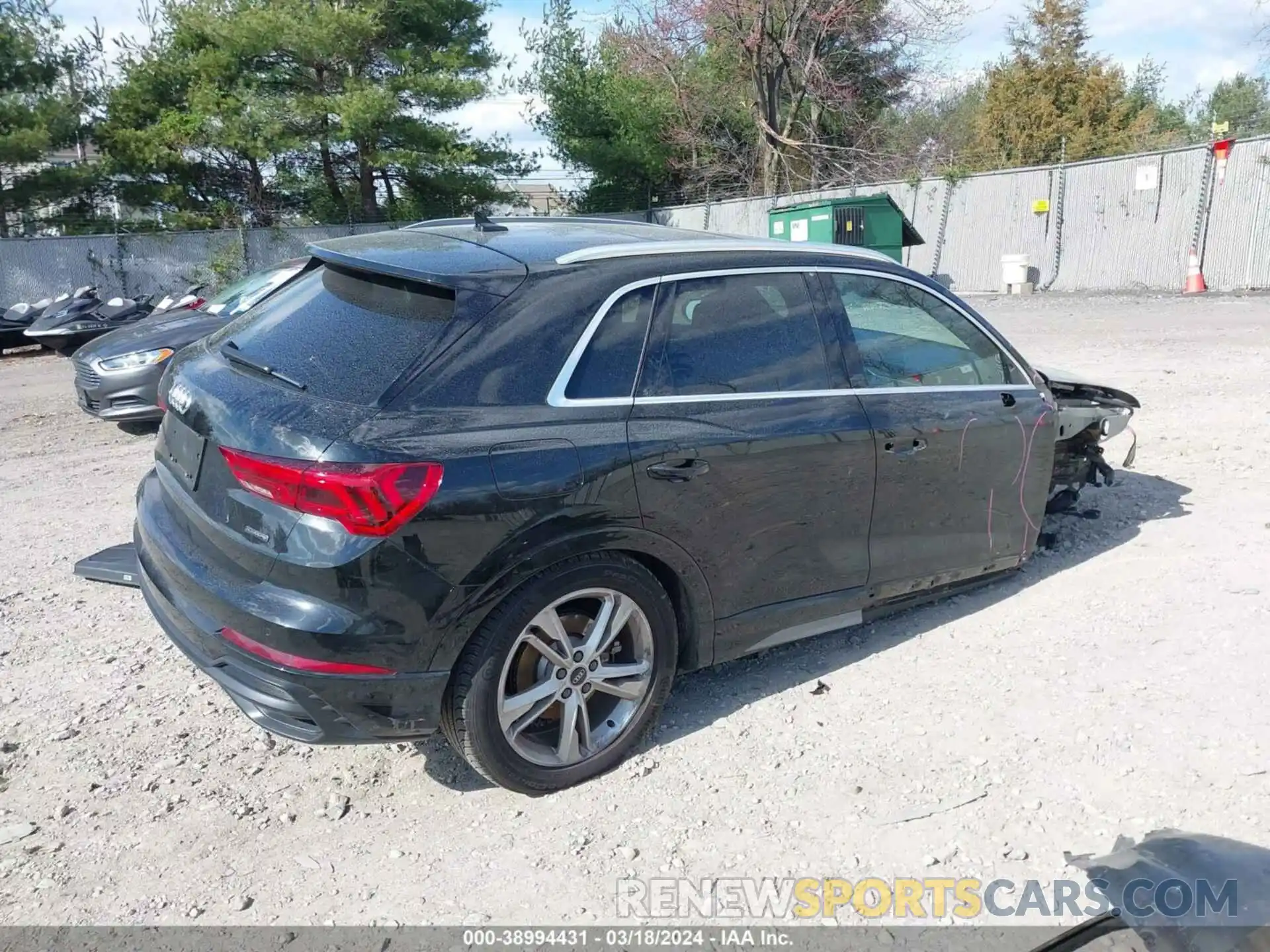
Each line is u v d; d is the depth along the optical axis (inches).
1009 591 199.0
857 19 1131.3
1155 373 406.3
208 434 126.9
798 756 143.3
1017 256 845.8
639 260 143.2
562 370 131.4
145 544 143.6
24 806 132.7
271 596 118.3
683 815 130.8
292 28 942.4
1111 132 1620.3
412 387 121.9
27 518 257.1
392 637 117.9
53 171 898.1
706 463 139.5
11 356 674.8
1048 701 155.9
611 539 131.0
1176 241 776.9
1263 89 1336.1
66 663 172.1
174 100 1026.1
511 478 122.3
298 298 147.5
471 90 1020.5
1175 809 129.3
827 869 120.8
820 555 157.5
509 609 125.6
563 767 134.9
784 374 153.3
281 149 992.2
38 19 878.4
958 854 122.8
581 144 1283.2
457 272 130.4
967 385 178.9
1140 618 182.9
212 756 144.8
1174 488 255.6
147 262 930.1
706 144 1291.8
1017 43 1690.5
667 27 1183.6
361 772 141.1
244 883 118.5
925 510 170.4
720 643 149.6
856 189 1000.2
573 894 116.8
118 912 113.7
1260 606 185.0
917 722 151.5
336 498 114.0
